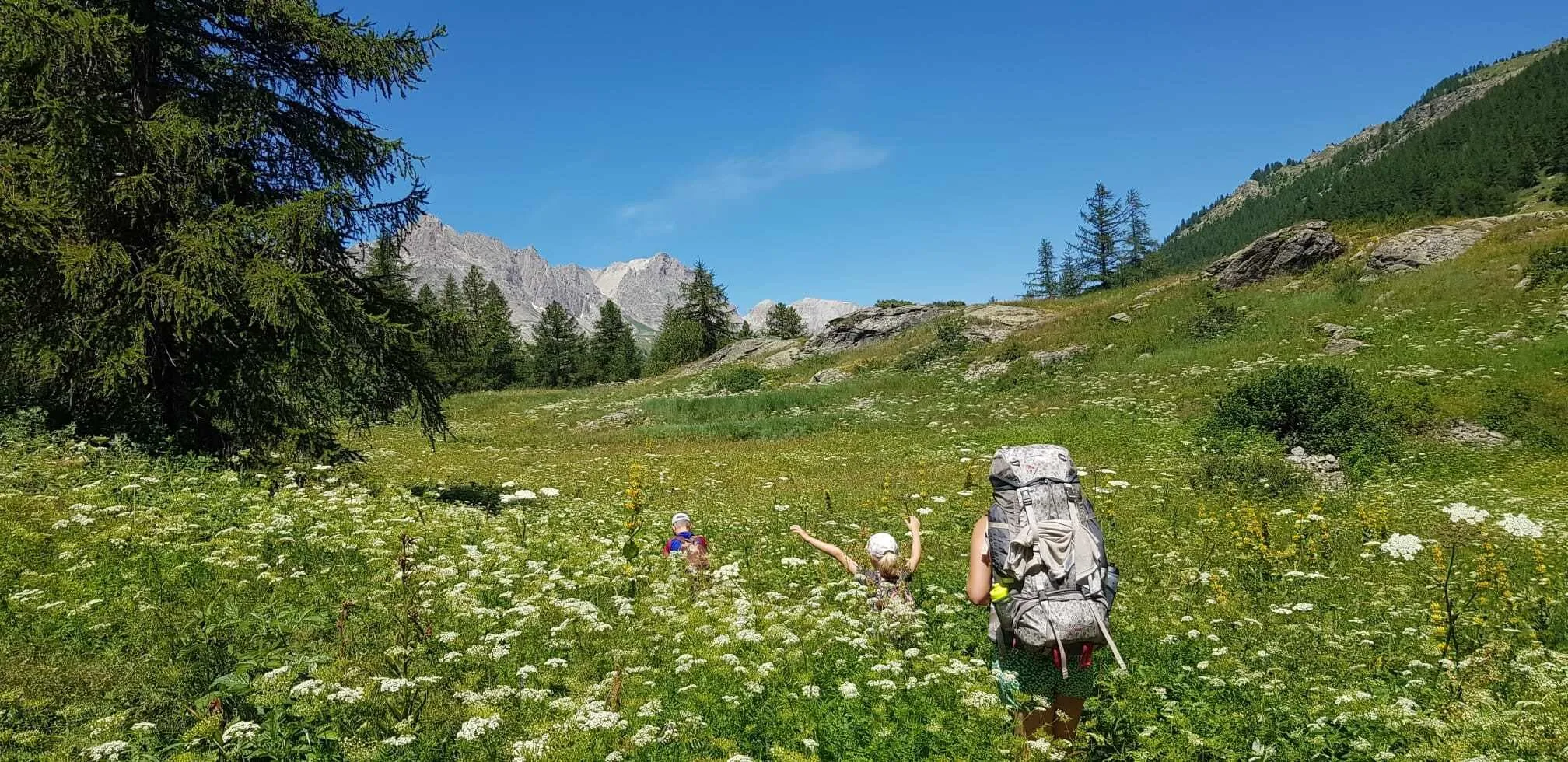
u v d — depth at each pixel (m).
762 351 52.47
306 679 4.27
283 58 11.46
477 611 5.29
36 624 4.86
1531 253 25.19
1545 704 3.89
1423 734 3.78
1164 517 11.40
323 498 9.10
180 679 4.20
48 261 9.32
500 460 20.89
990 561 3.46
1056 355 29.88
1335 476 14.55
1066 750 3.33
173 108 9.88
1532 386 17.19
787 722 3.80
